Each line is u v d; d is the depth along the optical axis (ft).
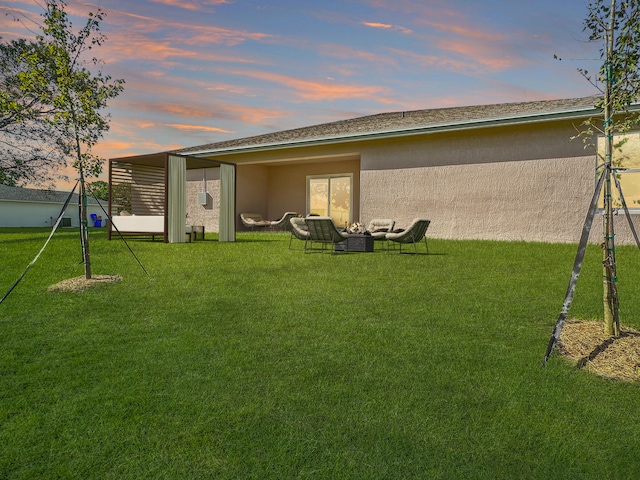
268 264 25.73
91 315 14.71
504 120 37.32
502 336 12.39
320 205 58.29
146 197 51.37
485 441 7.21
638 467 6.60
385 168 45.62
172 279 20.86
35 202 108.27
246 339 12.19
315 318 14.25
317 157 50.93
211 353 11.12
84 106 19.53
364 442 7.17
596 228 35.12
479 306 15.64
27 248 32.83
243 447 7.02
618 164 12.11
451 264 25.55
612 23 11.82
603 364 10.19
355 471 6.44
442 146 42.24
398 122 49.47
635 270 22.38
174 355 10.99
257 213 61.36
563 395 8.82
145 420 7.82
